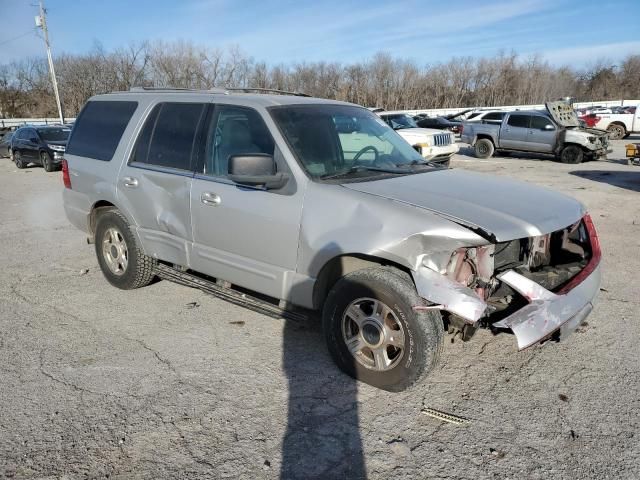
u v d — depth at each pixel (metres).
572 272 3.57
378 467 2.74
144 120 4.71
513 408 3.23
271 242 3.69
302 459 2.79
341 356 3.54
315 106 4.23
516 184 3.95
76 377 3.59
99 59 50.75
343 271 3.54
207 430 3.03
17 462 2.76
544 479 2.64
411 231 3.05
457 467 2.73
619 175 14.00
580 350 3.96
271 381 3.55
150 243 4.68
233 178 3.47
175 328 4.38
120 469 2.72
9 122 39.84
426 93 66.88
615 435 2.96
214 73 51.69
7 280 5.64
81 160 5.24
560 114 17.75
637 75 77.69
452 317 3.21
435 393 3.40
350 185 3.50
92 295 5.15
